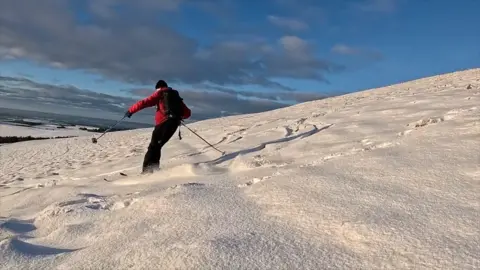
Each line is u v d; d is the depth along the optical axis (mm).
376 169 4203
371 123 8078
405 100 11062
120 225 3691
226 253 2670
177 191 4332
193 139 12180
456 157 4164
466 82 15266
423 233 2664
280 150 7066
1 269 2844
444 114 7125
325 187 3846
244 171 5797
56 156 17750
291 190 3896
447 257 2340
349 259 2514
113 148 17344
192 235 3133
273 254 2654
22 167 14469
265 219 3363
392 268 2344
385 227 2816
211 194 4203
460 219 2795
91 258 2938
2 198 6922
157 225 3500
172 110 7648
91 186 6574
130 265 2727
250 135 10273
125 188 5992
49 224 4133
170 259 2676
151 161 7457
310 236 2918
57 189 6641
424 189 3477
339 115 10539
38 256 3092
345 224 2971
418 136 5406
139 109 7887
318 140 7320
